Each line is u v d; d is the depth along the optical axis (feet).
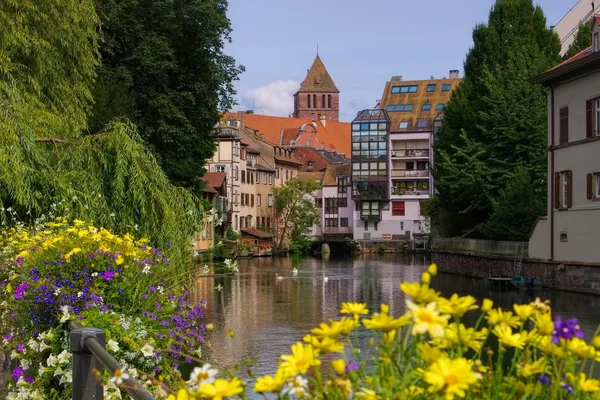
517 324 7.01
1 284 27.50
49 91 49.32
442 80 306.55
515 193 124.77
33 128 41.22
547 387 6.39
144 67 94.94
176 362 24.32
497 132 132.36
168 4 96.07
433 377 5.56
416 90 305.53
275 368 41.55
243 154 282.77
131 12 95.91
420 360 6.53
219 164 267.59
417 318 6.06
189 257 36.60
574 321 6.50
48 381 21.91
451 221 161.99
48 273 24.50
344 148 454.40
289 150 352.28
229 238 253.03
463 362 5.68
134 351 22.30
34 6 49.73
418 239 288.92
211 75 103.65
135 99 92.94
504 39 147.43
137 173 37.52
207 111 104.83
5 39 46.14
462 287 110.32
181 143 99.81
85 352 15.02
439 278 133.08
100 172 38.11
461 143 147.23
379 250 292.20
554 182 106.11
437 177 154.40
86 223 34.19
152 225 37.01
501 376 6.61
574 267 99.55
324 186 318.86
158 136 98.63
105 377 15.17
